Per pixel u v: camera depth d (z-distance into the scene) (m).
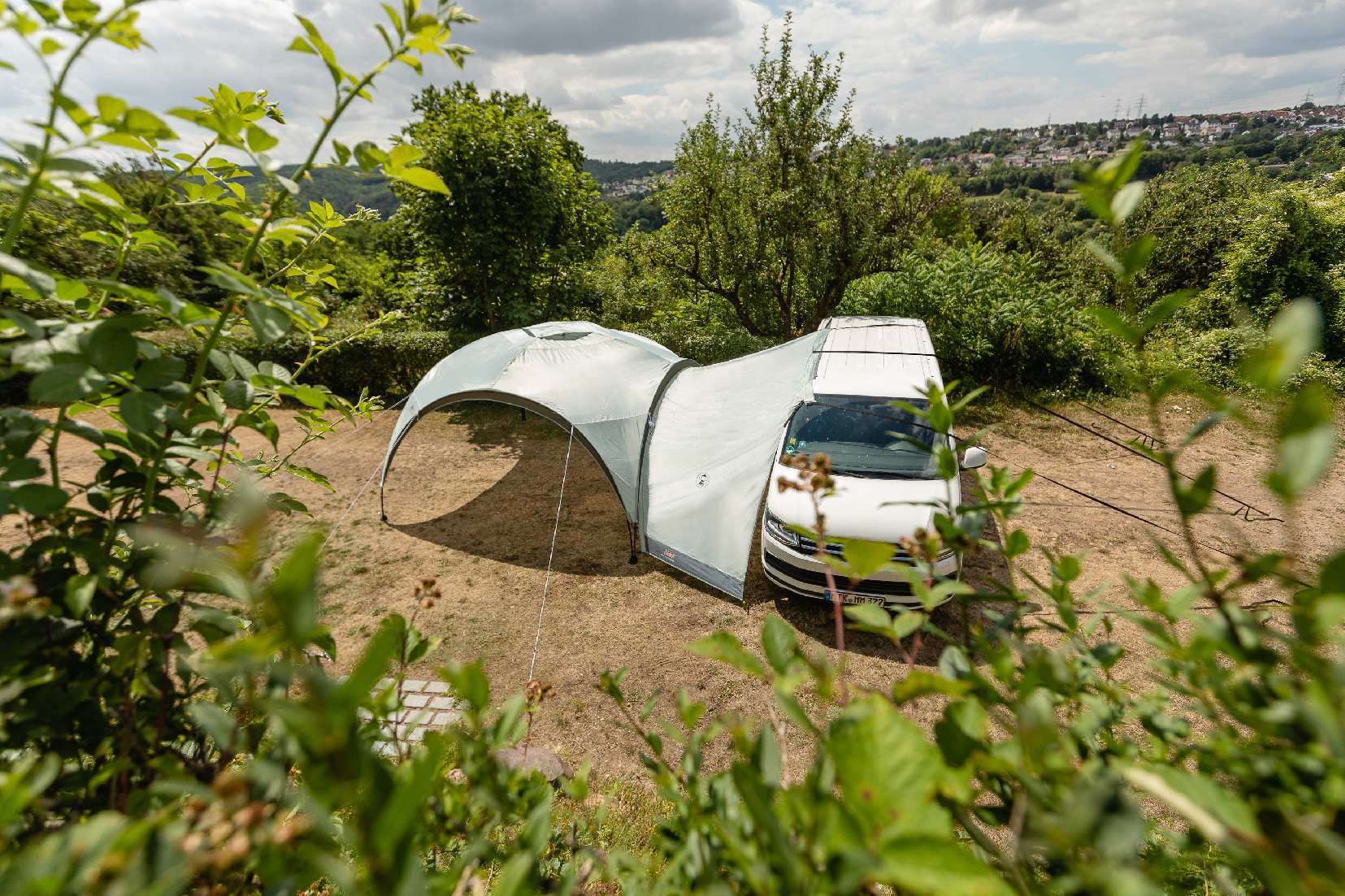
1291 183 13.88
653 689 4.55
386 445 10.01
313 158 1.08
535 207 11.54
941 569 4.69
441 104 11.51
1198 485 0.61
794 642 0.72
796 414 6.13
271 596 0.40
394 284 14.19
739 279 13.76
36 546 0.97
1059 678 0.80
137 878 0.48
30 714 0.88
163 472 1.16
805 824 0.55
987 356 11.61
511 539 6.94
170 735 1.02
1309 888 0.45
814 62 12.20
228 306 1.10
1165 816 3.07
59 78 0.89
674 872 0.80
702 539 5.60
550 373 7.01
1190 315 13.49
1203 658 0.66
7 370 0.92
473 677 0.76
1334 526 6.61
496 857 0.84
